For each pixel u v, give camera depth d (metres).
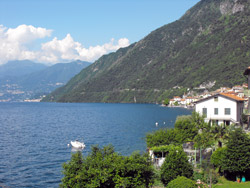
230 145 37.47
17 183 48.84
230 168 36.91
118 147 79.25
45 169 57.53
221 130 47.88
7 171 55.94
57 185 47.94
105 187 31.11
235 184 36.22
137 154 33.72
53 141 94.25
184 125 57.94
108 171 30.70
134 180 31.30
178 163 36.22
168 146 51.12
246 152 36.44
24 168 58.22
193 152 50.88
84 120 176.12
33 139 99.06
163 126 133.50
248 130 63.00
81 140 95.00
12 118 199.38
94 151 34.34
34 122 167.12
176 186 31.30
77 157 32.38
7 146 84.38
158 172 40.22
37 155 71.12
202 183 36.75
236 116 67.88
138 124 144.12
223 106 69.06
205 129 54.56
